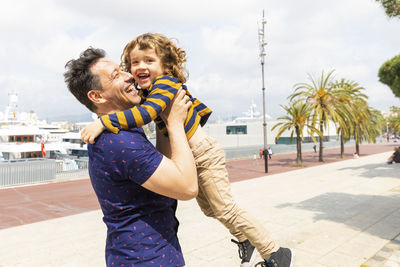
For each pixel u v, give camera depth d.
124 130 1.10
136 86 1.55
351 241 5.13
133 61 1.37
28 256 6.15
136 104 1.33
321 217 7.51
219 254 5.31
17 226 9.42
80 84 1.22
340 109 27.75
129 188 1.13
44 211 11.96
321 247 4.84
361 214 7.29
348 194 10.72
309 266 4.07
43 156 30.72
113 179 1.11
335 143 62.62
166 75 1.29
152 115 1.09
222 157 1.53
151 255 1.12
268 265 1.68
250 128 64.06
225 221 1.57
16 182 19.02
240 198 11.90
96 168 1.14
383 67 22.25
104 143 1.09
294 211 8.59
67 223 9.41
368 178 15.55
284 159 37.22
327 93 27.33
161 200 1.21
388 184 12.05
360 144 76.75
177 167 1.11
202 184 1.52
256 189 14.44
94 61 1.23
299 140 27.66
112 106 1.27
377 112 52.34
